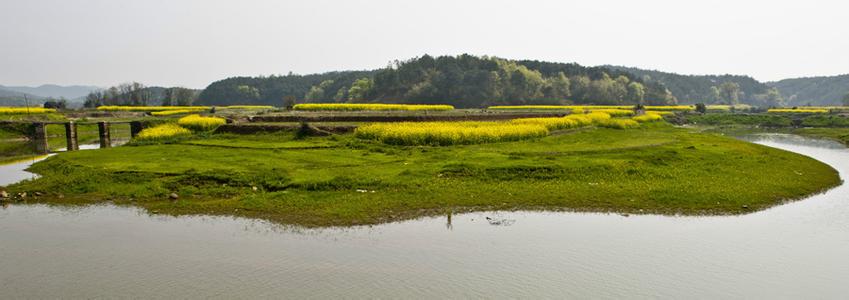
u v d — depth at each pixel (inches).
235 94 7032.5
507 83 5447.8
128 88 5132.9
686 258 454.9
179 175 789.9
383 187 720.3
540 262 442.6
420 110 2581.2
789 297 376.5
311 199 656.4
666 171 847.7
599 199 670.5
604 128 1814.7
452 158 960.3
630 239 508.7
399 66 6333.7
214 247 479.8
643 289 388.2
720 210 625.0
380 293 375.9
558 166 839.1
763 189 733.9
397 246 483.2
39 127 1568.7
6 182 847.7
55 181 767.7
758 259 453.1
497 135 1261.1
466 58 6171.3
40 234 524.7
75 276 410.0
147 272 417.7
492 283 396.2
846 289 389.7
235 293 376.2
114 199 682.2
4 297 371.6
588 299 370.6
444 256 456.1
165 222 568.7
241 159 967.0
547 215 600.7
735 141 1435.8
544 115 2105.1
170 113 2635.3
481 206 637.9
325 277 406.0
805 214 613.6
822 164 1051.9
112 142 1756.9
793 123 2955.2
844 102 6318.9
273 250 470.9
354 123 1581.0
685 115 3597.4
